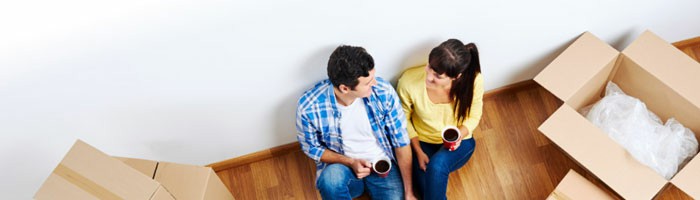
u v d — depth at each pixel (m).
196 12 1.49
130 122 1.97
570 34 2.25
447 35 1.99
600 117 2.27
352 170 2.21
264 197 2.52
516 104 2.61
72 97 1.72
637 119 2.20
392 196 2.24
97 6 1.40
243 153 2.51
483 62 2.30
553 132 2.09
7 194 2.16
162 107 1.93
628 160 2.04
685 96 2.12
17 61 1.48
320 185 2.17
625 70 2.26
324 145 2.27
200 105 1.99
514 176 2.49
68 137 1.95
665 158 2.16
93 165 1.63
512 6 1.92
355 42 1.85
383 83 1.96
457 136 2.16
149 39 1.54
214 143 2.34
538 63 2.44
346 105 1.99
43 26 1.40
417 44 1.98
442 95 2.08
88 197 1.60
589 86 2.27
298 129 2.11
